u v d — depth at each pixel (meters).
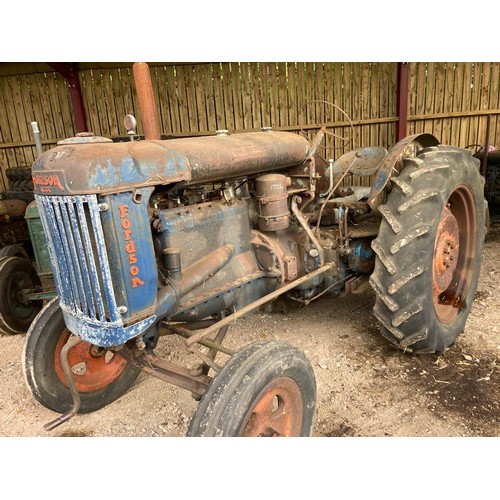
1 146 6.76
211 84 6.50
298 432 1.84
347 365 2.68
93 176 1.53
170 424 2.29
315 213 2.98
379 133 6.75
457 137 6.83
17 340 3.42
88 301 1.66
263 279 2.37
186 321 2.11
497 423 2.12
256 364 1.60
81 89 6.53
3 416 2.46
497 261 4.45
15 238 5.12
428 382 2.47
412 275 2.33
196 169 1.90
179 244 1.98
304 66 6.43
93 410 2.39
